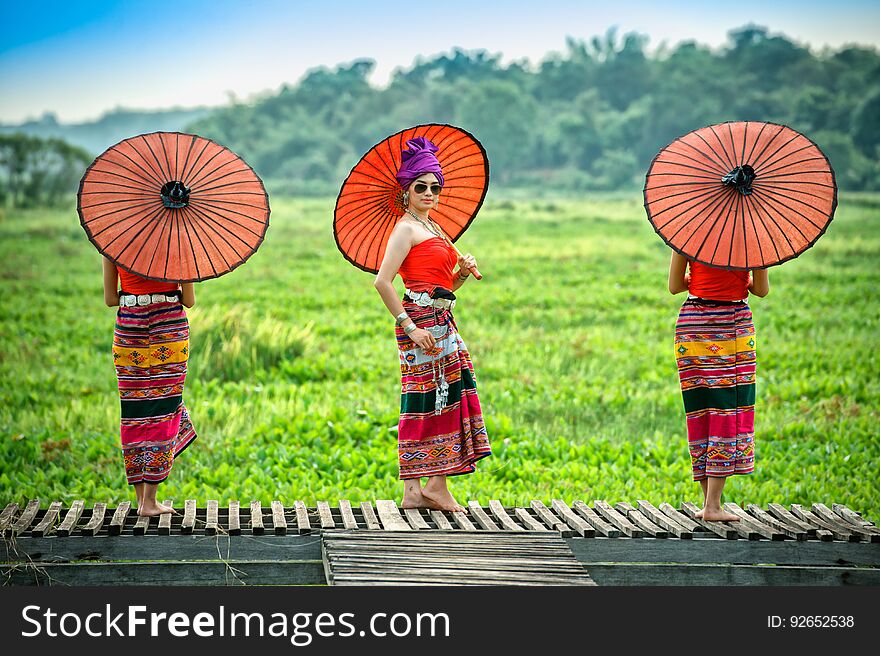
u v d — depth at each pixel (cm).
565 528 1504
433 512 1571
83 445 2289
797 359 3253
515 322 4078
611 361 3247
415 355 1553
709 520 1580
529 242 7494
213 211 1482
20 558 1443
